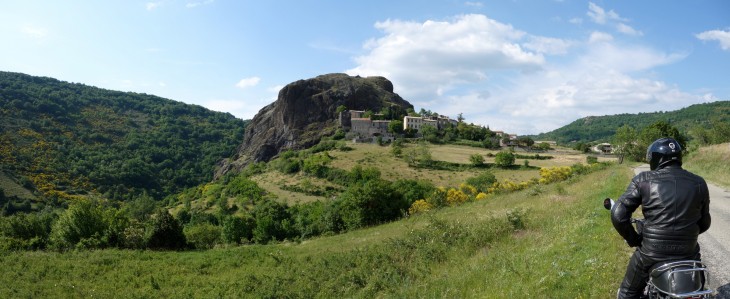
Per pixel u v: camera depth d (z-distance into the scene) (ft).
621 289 14.44
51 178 428.15
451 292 29.32
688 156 136.15
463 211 96.43
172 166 615.16
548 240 35.78
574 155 417.28
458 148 463.42
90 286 64.23
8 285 62.59
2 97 603.67
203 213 298.97
